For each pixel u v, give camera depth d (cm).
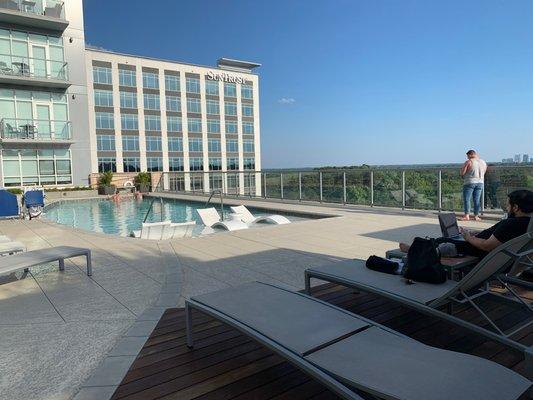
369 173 1210
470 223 849
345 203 1298
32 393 238
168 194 2223
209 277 482
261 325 236
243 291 298
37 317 364
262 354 273
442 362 189
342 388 176
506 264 292
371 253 595
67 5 2403
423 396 160
